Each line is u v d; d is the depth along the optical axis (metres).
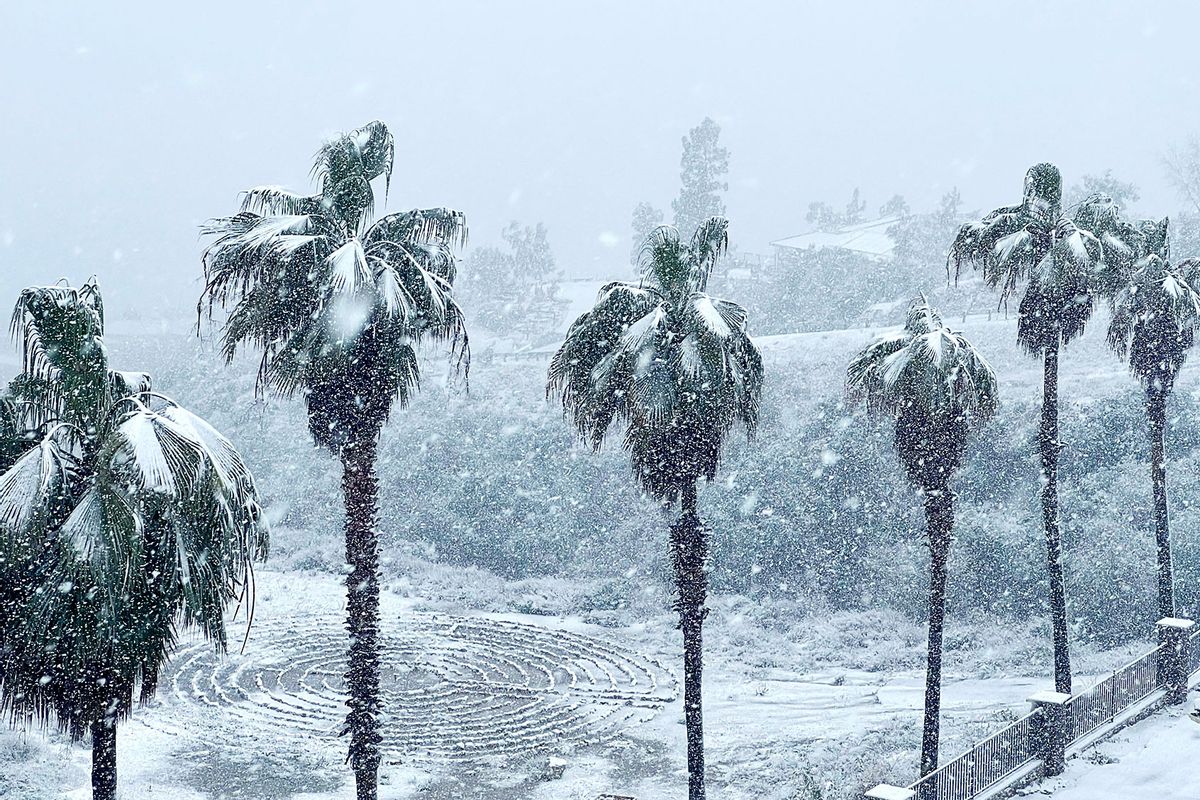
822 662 39.91
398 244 18.55
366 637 18.64
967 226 26.70
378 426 18.50
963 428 22.00
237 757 29.59
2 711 13.61
